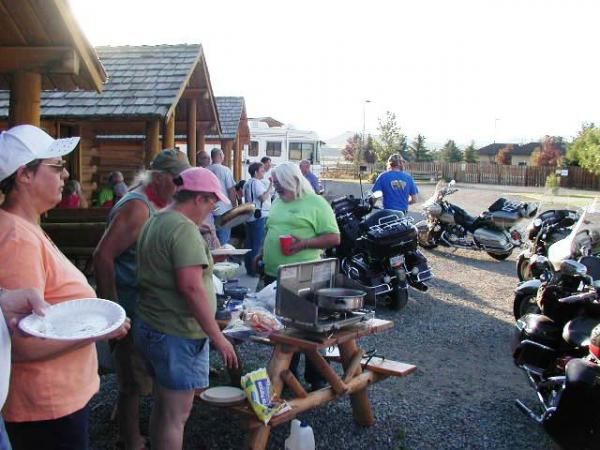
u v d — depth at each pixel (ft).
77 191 33.63
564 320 14.83
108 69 34.30
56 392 7.50
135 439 12.05
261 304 13.65
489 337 21.95
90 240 24.79
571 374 12.05
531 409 15.47
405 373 13.85
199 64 36.58
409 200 31.71
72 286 7.81
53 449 7.71
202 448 12.87
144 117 29.37
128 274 11.70
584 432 12.01
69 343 7.08
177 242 9.76
